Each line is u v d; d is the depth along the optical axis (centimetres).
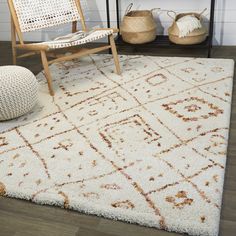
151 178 148
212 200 133
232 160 159
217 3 292
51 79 248
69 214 136
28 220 135
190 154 161
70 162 163
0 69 201
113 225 129
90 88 239
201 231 121
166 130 182
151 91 226
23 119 205
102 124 193
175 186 142
